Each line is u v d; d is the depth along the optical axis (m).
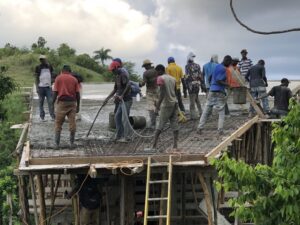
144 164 11.82
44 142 14.26
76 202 13.62
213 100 14.63
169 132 15.55
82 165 11.64
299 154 8.18
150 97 15.93
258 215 7.98
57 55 58.91
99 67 59.38
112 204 14.65
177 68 16.86
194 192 14.88
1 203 17.25
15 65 53.19
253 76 18.25
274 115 17.41
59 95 13.35
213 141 13.84
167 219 11.02
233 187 8.12
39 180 12.15
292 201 7.68
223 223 13.62
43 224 12.13
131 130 14.27
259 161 17.55
